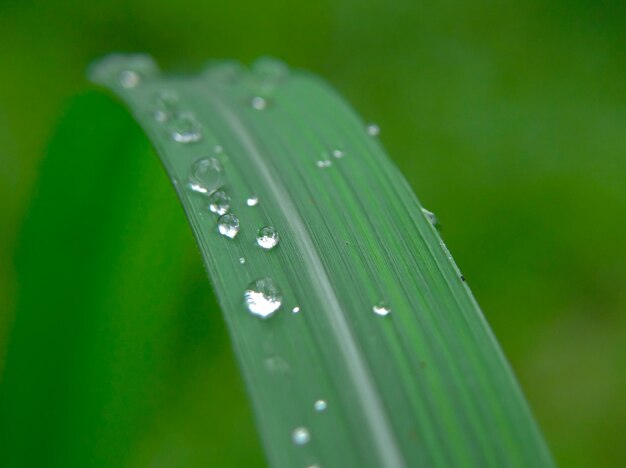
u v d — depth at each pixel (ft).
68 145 0.65
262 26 1.11
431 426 0.52
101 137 0.65
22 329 0.63
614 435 0.86
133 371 0.63
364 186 0.58
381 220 0.57
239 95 0.65
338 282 0.55
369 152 0.60
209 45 1.10
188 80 0.68
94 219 0.64
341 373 0.53
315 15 1.13
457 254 0.93
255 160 0.60
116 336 0.63
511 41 1.13
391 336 0.53
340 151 0.60
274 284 0.55
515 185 1.00
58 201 0.64
